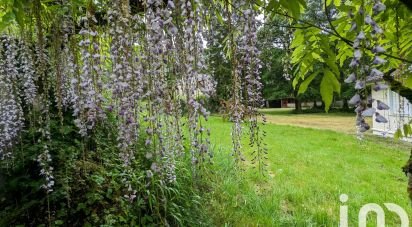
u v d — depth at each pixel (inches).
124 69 56.4
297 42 60.2
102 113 63.6
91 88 60.3
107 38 66.6
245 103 78.4
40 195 110.0
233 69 68.6
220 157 188.9
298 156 281.1
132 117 58.7
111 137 105.1
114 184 107.3
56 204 108.7
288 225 142.9
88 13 60.3
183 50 54.6
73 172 105.0
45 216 106.4
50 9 68.9
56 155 107.3
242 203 154.8
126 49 56.7
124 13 56.6
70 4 65.8
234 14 61.5
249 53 63.5
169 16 52.8
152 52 55.9
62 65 77.7
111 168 111.6
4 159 110.6
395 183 214.4
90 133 101.7
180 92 60.2
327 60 52.9
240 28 60.8
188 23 53.1
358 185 205.5
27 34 78.2
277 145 330.3
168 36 53.9
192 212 123.3
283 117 716.7
